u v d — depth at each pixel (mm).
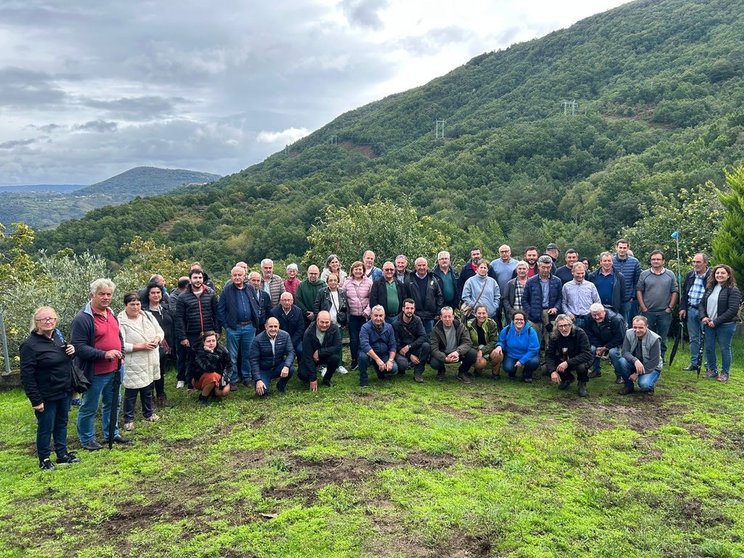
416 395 8344
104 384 6723
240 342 9023
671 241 18766
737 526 4723
